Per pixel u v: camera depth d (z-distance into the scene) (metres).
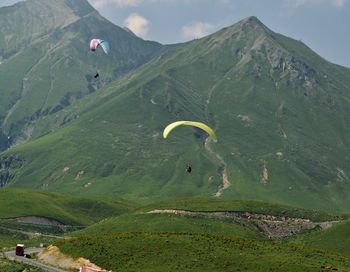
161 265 122.00
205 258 123.00
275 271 113.12
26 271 127.88
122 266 124.75
